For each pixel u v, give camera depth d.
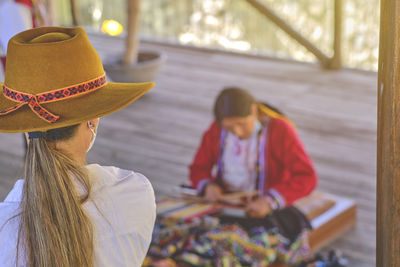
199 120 5.43
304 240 2.94
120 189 1.25
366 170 4.31
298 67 6.86
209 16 7.57
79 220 1.16
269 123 2.94
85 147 1.27
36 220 1.14
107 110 1.20
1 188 4.12
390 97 1.18
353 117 5.36
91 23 8.44
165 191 4.08
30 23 3.12
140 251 1.27
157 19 7.95
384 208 1.24
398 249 1.24
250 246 2.79
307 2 6.98
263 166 2.95
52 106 1.21
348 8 6.67
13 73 1.19
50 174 1.16
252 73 6.68
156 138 5.03
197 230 2.88
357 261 3.18
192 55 7.43
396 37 1.15
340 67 6.71
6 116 1.21
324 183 4.11
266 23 7.28
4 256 1.16
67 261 1.15
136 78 6.00
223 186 3.09
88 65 1.23
